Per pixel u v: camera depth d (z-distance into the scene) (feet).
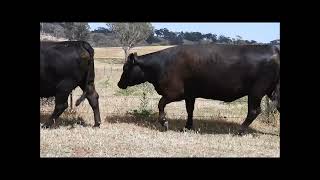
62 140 30.42
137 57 37.63
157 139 31.91
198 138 32.71
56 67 34.68
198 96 36.40
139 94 60.13
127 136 32.60
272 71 33.96
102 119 39.65
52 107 44.78
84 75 36.01
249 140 32.55
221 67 34.55
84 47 35.70
